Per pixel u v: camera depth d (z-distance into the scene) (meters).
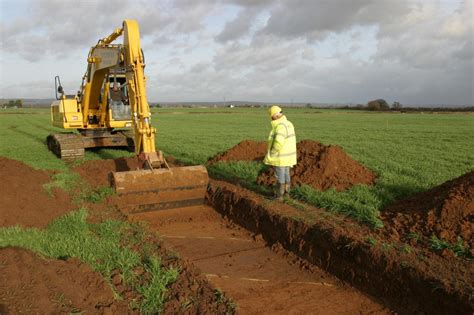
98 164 13.48
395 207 7.57
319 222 7.02
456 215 6.21
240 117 58.69
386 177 10.05
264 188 9.57
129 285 5.21
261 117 58.56
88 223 7.48
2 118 54.81
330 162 9.83
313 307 5.32
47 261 5.07
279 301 5.47
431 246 5.83
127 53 9.51
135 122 9.45
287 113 77.81
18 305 3.92
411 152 16.92
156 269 5.58
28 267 4.64
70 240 6.27
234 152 13.37
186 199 9.50
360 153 16.55
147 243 6.65
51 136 17.48
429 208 6.74
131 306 4.72
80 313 4.09
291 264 6.70
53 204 8.28
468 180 6.66
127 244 6.60
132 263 5.73
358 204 7.79
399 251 5.69
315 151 10.53
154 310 4.75
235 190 9.33
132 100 9.50
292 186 9.48
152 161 9.30
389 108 104.19
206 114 71.19
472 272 5.11
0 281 4.25
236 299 5.48
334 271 6.25
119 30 12.28
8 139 25.39
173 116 62.25
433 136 26.16
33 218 7.25
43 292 4.24
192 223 8.77
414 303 5.11
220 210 9.41
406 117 58.44
